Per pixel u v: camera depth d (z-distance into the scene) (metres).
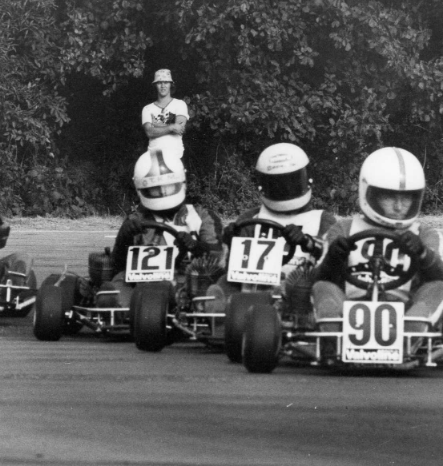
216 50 61.75
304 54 61.69
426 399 16.53
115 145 67.31
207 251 24.00
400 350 18.06
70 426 14.61
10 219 61.00
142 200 24.52
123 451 13.39
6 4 61.25
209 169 65.69
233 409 15.66
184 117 42.38
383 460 13.05
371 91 63.66
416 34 64.25
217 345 22.89
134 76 62.22
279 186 23.73
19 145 64.00
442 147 68.00
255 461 12.98
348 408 15.79
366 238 19.47
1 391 16.95
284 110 62.38
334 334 18.23
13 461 12.95
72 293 24.22
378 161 19.86
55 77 62.81
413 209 19.83
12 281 27.42
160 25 62.56
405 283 19.31
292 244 21.91
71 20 61.84
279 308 21.48
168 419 15.02
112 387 17.38
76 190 65.44
